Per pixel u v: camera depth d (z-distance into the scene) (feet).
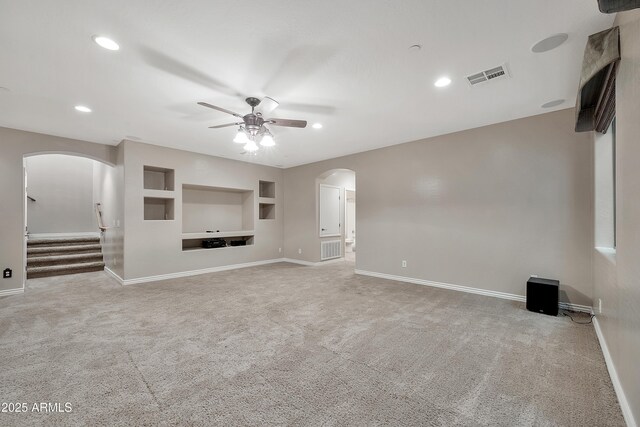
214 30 6.90
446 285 15.38
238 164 21.91
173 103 11.09
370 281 17.16
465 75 9.07
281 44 7.47
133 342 8.86
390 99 10.87
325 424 5.44
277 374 7.13
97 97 10.57
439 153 15.58
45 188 23.95
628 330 5.61
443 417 5.63
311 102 11.11
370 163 18.75
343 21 6.61
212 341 8.95
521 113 12.37
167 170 18.62
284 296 13.97
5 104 11.18
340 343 8.83
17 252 14.24
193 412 5.74
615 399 6.16
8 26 6.64
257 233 23.22
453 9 6.21
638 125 4.94
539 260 12.53
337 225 25.80
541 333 9.52
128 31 6.90
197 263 19.39
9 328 9.89
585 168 11.51
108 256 19.52
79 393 6.32
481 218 14.16
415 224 16.58
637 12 4.88
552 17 6.44
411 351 8.32
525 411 5.80
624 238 6.04
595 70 6.15
